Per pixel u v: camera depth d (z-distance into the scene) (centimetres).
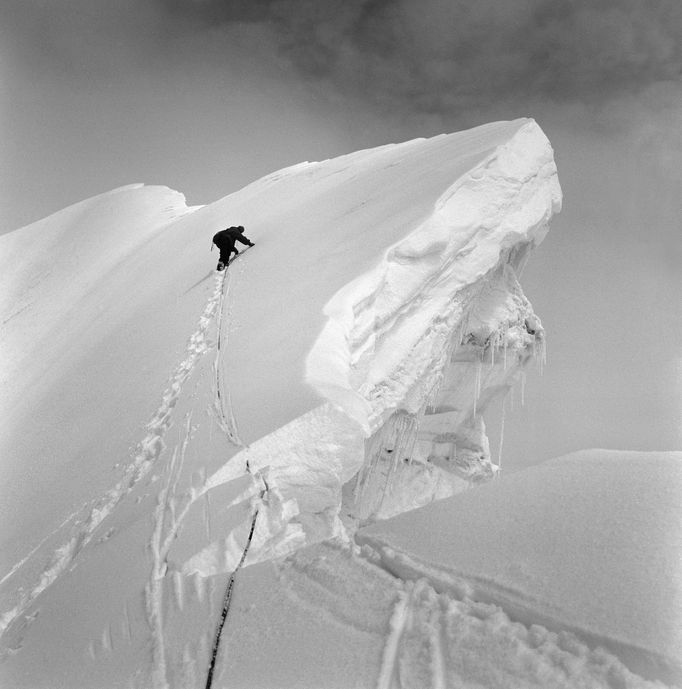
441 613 344
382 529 451
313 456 720
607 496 393
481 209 1381
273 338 1086
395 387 1184
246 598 428
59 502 939
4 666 489
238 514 612
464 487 1641
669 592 299
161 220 3266
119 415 1166
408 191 1474
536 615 320
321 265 1312
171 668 382
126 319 1852
